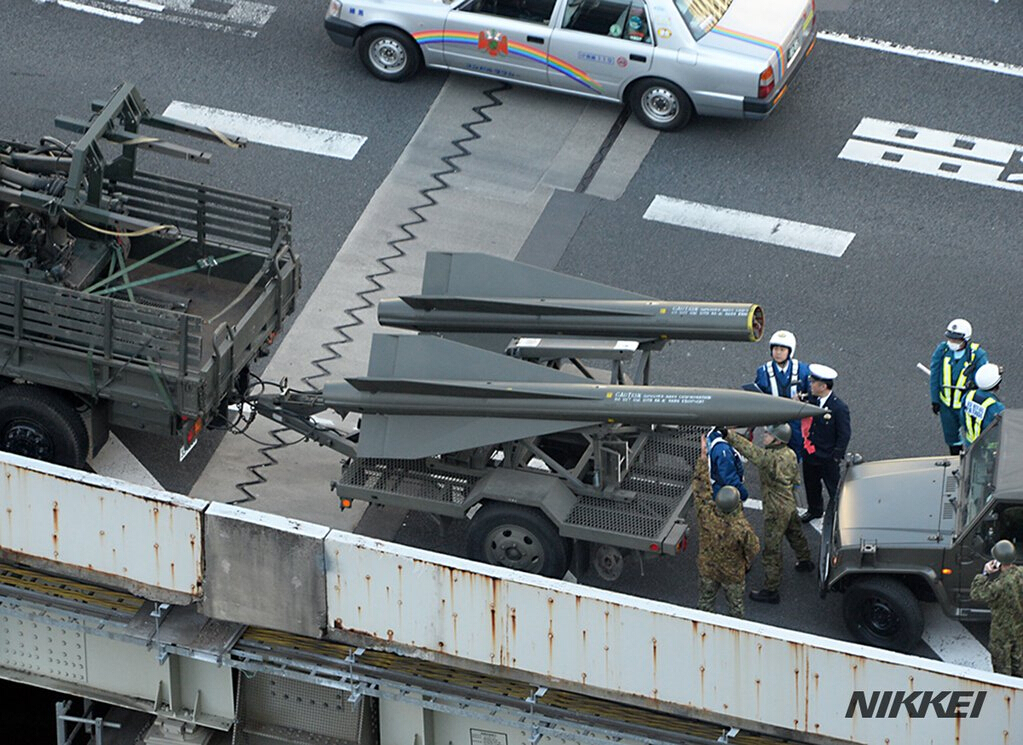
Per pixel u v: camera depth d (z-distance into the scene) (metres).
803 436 59.91
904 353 69.44
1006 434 54.97
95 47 84.12
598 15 79.12
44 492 50.53
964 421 61.72
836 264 73.75
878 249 74.44
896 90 82.69
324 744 52.78
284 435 65.56
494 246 74.56
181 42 84.81
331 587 49.56
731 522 54.25
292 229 75.00
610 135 80.44
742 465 59.81
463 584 48.16
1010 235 75.25
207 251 63.75
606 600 47.00
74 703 58.78
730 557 54.56
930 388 63.22
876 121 81.00
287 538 49.09
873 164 78.75
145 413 58.12
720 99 78.50
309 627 50.28
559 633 47.91
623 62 79.12
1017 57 84.75
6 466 50.50
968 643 56.06
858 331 70.50
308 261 73.44
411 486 57.97
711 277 73.12
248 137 79.62
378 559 48.66
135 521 50.12
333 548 48.91
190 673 52.91
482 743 51.91
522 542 57.03
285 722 53.22
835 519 57.28
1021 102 82.12
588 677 48.28
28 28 84.94
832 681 45.91
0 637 53.97
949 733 45.66
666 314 57.25
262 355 62.34
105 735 55.41
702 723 49.41
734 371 68.31
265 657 50.94
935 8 87.31
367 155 79.25
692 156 79.25
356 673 50.72
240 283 63.88
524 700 50.03
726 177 78.06
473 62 81.62
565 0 79.12
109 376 57.16
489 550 57.59
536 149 79.75
